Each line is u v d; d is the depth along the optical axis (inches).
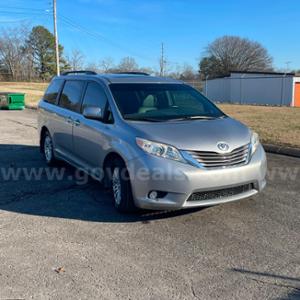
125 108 222.4
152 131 197.3
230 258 159.5
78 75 283.7
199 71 3316.9
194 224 194.1
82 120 248.4
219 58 3262.8
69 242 173.9
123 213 207.6
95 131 229.5
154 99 235.0
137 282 141.2
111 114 223.5
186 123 209.9
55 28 1309.1
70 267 151.8
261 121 609.3
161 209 189.9
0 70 3314.5
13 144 414.0
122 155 198.5
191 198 185.8
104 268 151.1
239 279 143.6
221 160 188.2
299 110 944.9
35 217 204.5
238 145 195.5
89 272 148.1
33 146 402.6
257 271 149.3
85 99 257.1
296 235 181.6
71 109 272.7
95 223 195.9
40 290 135.9
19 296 132.3
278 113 816.3
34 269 150.2
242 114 781.9
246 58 3245.6
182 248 168.1
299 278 144.5
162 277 144.6
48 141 313.4
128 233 183.8
